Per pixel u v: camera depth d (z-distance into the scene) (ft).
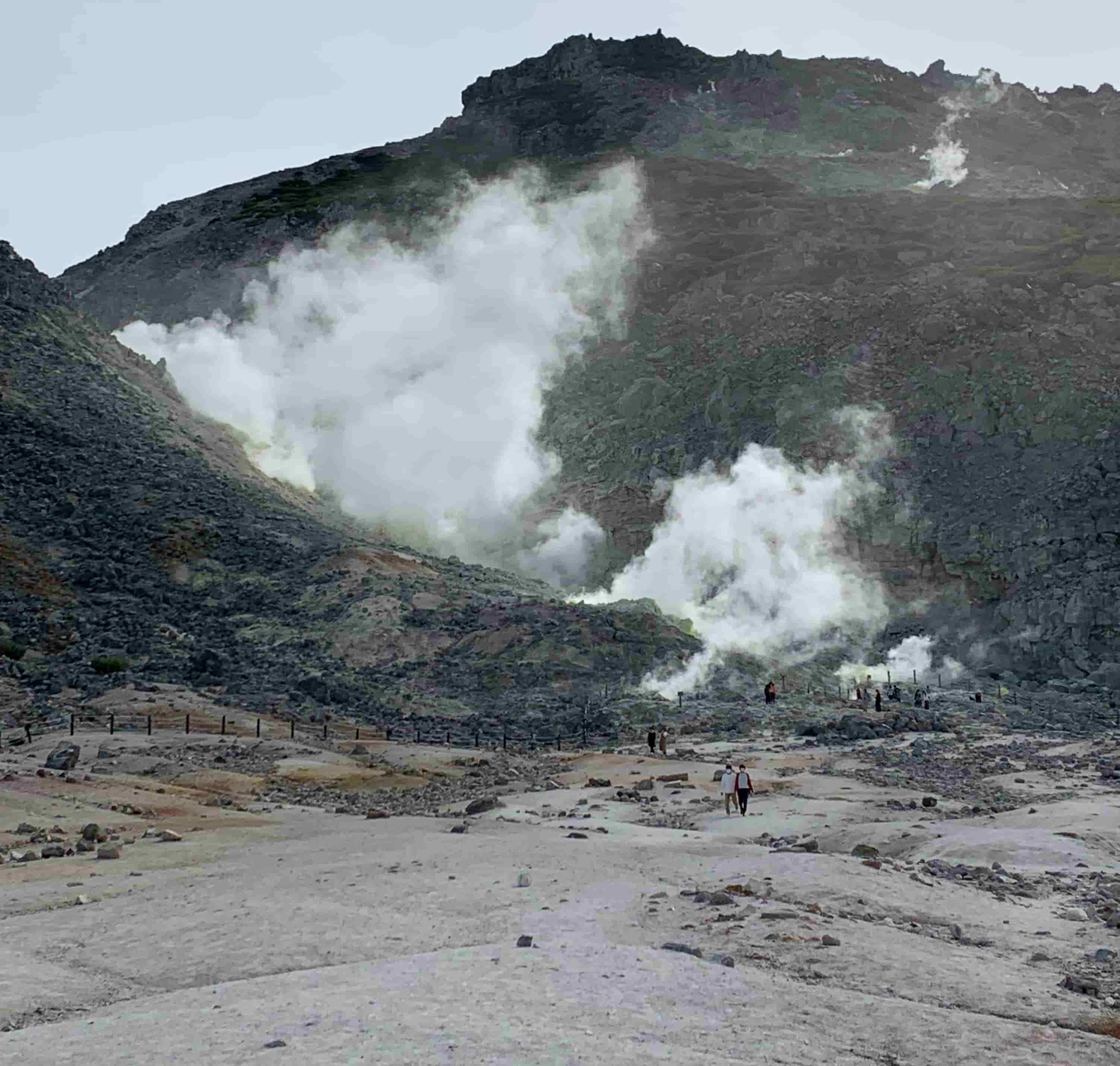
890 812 125.18
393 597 297.12
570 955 54.85
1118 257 483.10
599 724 233.14
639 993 47.83
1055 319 437.58
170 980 56.18
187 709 220.02
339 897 74.02
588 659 271.49
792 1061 40.24
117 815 123.03
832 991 50.03
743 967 54.03
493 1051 39.65
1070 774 162.61
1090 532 337.93
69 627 279.08
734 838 108.17
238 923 66.85
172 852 99.66
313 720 229.66
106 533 320.09
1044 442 379.14
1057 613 316.40
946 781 156.66
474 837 103.60
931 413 400.67
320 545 330.34
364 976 52.31
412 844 99.25
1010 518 353.31
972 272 475.31
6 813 119.75
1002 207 568.82
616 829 113.50
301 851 98.12
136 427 379.76
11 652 263.08
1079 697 284.61
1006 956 60.03
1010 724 236.22
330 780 160.45
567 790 149.69
